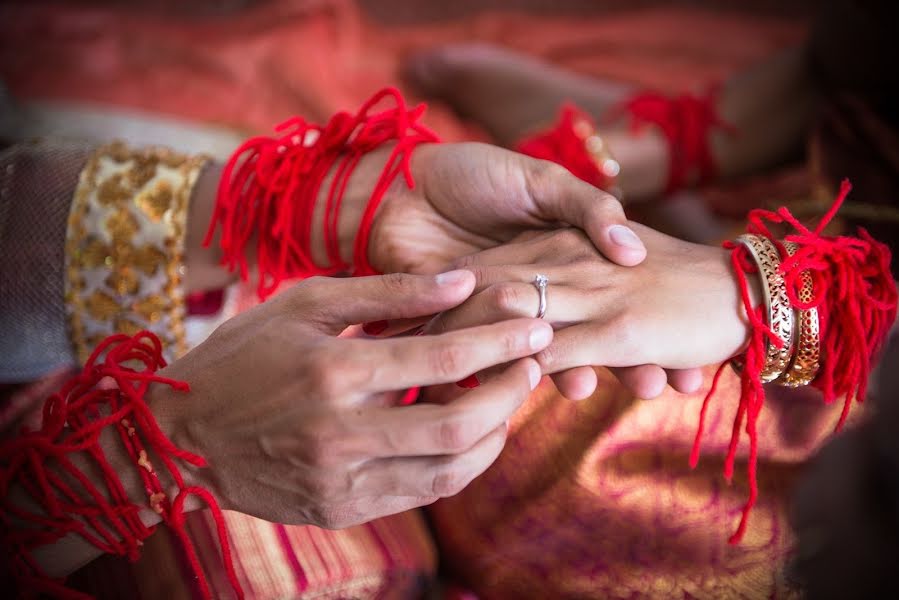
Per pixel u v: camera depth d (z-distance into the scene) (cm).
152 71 184
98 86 178
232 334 75
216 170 106
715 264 83
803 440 95
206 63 186
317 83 181
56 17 195
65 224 102
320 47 190
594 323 80
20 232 102
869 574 101
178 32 197
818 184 123
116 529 79
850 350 79
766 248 81
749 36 229
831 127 128
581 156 146
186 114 174
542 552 101
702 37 226
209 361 75
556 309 80
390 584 96
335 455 67
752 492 79
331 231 96
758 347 78
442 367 67
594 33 226
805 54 153
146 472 75
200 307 111
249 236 99
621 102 165
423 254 94
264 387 70
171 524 76
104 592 89
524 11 245
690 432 94
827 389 79
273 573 91
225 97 181
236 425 71
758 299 81
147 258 102
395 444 66
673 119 151
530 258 86
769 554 96
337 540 97
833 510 105
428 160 93
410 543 102
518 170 88
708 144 152
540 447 100
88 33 192
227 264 102
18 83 175
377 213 94
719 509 96
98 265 102
